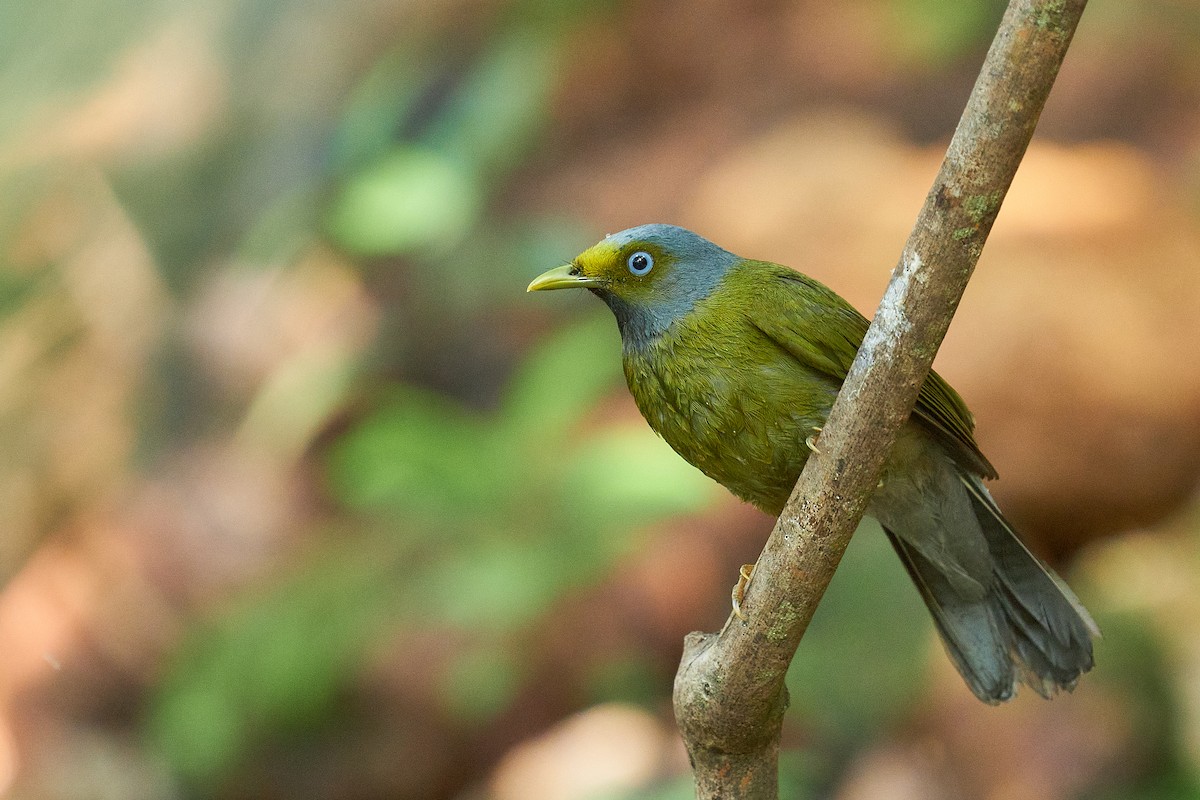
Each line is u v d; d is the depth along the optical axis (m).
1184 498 11.97
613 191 15.80
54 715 14.05
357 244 14.16
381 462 12.22
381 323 15.62
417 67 17.72
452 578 11.84
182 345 16.92
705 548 12.47
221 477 15.25
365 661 12.38
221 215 18.23
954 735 10.69
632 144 16.66
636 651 12.21
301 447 15.16
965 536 6.75
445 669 12.26
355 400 15.38
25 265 18.30
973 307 12.36
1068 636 6.54
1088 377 11.94
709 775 5.67
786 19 17.48
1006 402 12.02
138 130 19.25
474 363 15.02
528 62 15.38
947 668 11.12
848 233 13.52
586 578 11.85
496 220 15.86
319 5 19.38
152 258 18.02
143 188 18.61
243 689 12.43
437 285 15.35
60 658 14.40
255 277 17.06
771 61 16.95
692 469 11.93
